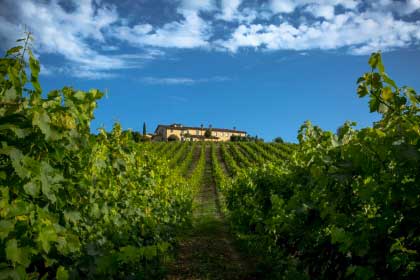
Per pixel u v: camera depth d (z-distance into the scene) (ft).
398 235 7.66
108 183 15.24
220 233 40.11
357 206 10.24
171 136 329.31
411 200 7.46
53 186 8.64
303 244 12.41
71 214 9.44
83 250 10.50
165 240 25.08
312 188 13.02
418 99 7.78
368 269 7.72
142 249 10.49
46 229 7.54
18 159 7.09
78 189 10.61
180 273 23.80
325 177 10.32
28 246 7.07
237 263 26.50
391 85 7.77
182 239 35.27
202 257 28.17
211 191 96.73
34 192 7.51
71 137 8.76
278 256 19.86
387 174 8.18
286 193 19.80
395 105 7.82
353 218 9.58
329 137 14.39
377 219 8.01
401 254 7.21
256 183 26.20
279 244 17.88
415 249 7.48
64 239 8.39
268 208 23.18
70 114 8.75
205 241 35.22
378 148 8.17
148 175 23.31
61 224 9.39
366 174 8.86
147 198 22.06
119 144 17.01
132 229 17.11
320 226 11.86
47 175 8.16
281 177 21.97
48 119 7.66
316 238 12.28
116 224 14.71
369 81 7.95
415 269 7.39
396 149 7.39
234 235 36.35
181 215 37.45
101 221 13.61
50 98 8.50
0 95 7.36
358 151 8.79
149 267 18.07
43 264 8.70
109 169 15.33
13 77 7.32
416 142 7.53
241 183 35.53
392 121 8.07
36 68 7.79
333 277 10.27
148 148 25.44
